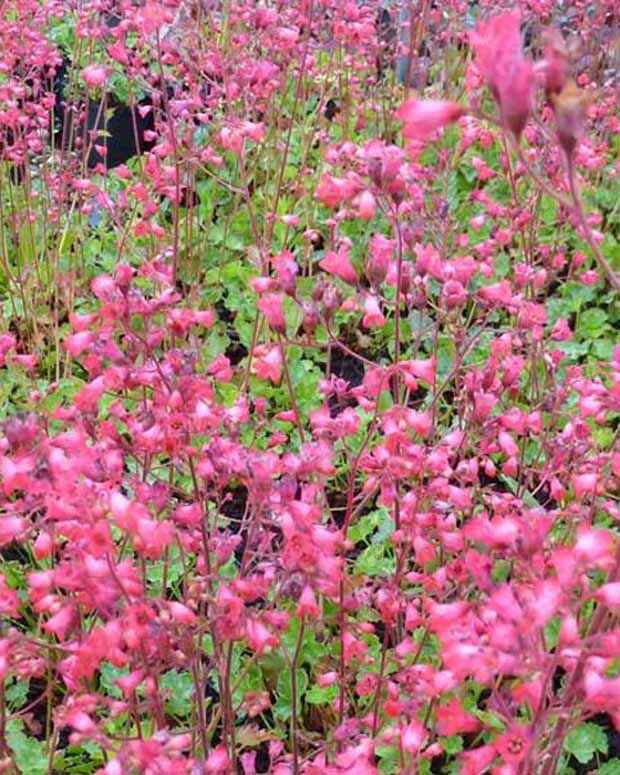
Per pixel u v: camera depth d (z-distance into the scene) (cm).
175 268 65
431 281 74
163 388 40
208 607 41
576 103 29
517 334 54
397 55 95
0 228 77
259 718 49
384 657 41
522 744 32
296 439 66
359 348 77
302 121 96
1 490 38
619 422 67
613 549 33
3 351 46
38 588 35
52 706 48
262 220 86
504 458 63
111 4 94
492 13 85
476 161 67
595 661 32
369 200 39
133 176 88
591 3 101
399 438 40
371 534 60
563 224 81
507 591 31
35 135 77
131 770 33
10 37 81
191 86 74
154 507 39
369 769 36
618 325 81
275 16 73
